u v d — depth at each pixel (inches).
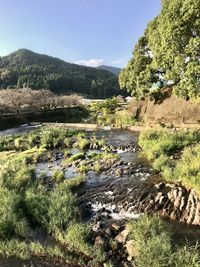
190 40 833.5
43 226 449.4
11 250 393.1
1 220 430.6
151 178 629.9
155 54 1023.6
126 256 372.8
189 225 442.6
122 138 1219.9
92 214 499.2
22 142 1188.5
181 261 333.1
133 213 493.7
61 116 2426.2
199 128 1182.3
